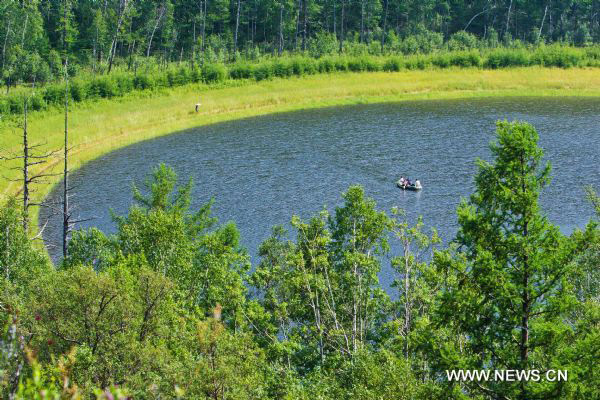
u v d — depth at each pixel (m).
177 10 170.50
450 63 149.62
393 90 137.25
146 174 86.56
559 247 25.42
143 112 117.31
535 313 25.28
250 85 135.50
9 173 83.81
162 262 44.06
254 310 39.41
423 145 96.44
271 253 46.09
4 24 133.62
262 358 30.94
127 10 151.00
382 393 27.23
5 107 104.00
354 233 42.03
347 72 145.00
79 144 100.88
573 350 23.69
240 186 79.25
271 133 107.50
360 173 83.25
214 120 118.19
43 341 28.36
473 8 186.88
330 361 36.16
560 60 148.62
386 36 174.12
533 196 25.42
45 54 140.62
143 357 29.09
